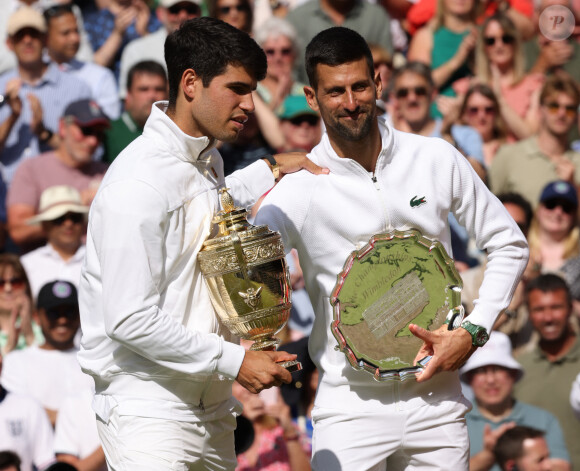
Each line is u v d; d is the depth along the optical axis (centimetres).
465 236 2091
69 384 1877
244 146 2214
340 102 1070
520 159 2233
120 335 935
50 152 2186
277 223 1119
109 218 943
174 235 970
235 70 966
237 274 982
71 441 1781
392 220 1120
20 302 1961
